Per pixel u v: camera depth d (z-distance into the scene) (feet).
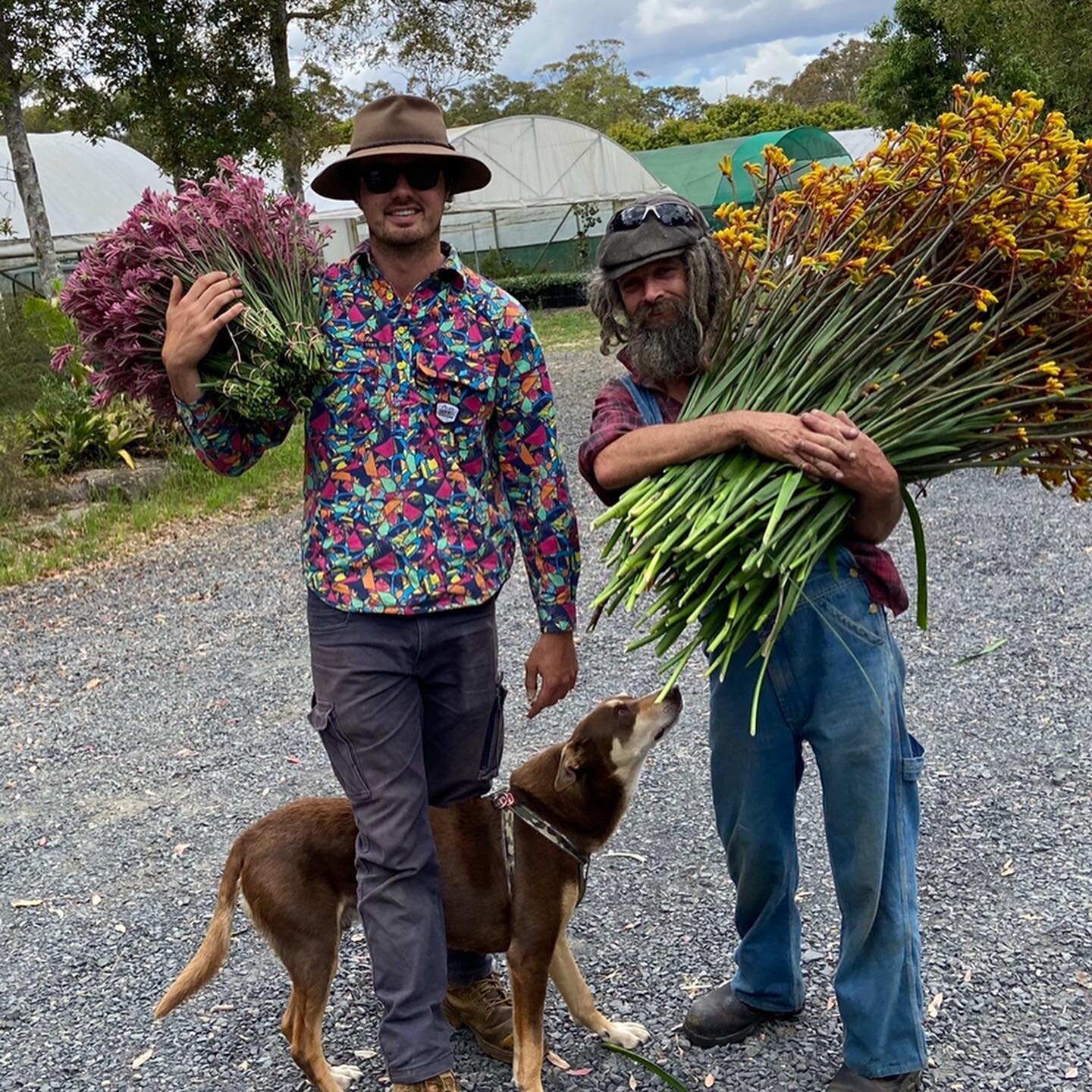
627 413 9.11
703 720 17.60
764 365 8.76
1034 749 15.57
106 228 79.30
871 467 8.07
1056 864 12.71
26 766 18.04
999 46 60.34
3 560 30.32
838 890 9.06
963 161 8.37
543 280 101.30
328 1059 10.48
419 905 9.16
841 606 8.66
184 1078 10.40
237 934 12.86
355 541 9.19
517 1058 9.72
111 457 39.04
